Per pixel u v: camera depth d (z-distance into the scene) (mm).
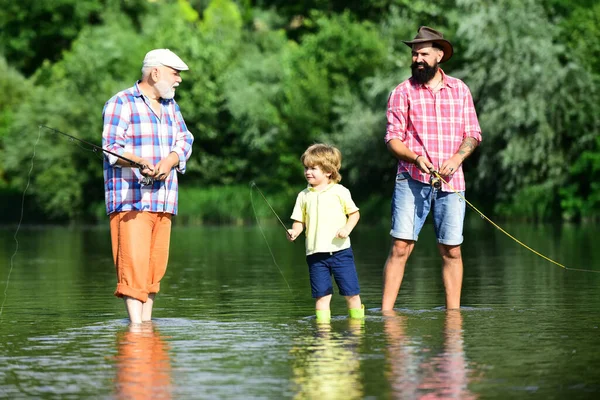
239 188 79500
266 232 52438
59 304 15750
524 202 61250
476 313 13688
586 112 60250
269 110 83312
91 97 85188
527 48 59344
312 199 13609
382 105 70062
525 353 9922
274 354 10008
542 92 59125
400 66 70188
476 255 28359
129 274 13094
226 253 31562
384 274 14523
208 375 8891
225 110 88438
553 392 8047
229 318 13438
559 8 67938
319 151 13688
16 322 13148
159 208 13320
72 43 102000
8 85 95000
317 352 10109
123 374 8992
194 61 88375
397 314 13695
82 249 35969
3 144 86125
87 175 84500
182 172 13750
